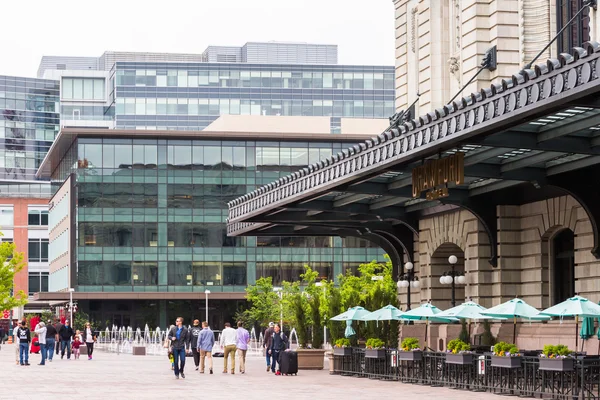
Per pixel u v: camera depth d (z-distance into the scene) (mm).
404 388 32094
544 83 23344
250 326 98875
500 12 41469
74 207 103875
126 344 85750
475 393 29828
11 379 37531
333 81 167250
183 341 37844
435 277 46125
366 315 38188
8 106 189500
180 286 102375
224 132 103688
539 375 29453
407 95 50000
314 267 104438
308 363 43562
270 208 44625
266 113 165625
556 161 33281
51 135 193625
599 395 26656
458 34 44938
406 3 50250
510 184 36656
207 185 103375
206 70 165625
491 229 39906
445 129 28281
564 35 39500
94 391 31094
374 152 33312
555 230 38156
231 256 103375
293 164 104500
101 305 103250
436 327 45219
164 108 164625
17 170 189375
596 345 33938
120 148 102438
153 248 102250
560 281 38469
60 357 60469
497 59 41344
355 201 43562
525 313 31047
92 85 183500
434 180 33031
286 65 166500
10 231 153875
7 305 92938
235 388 32312
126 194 102250
